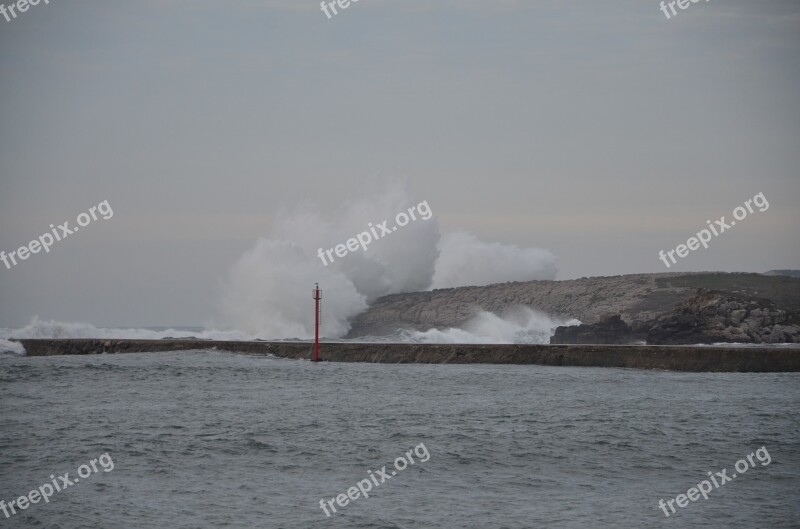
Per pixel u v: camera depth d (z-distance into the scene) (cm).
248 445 3659
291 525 2578
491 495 2939
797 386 5859
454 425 4206
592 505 2827
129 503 2775
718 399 5191
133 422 4184
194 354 7981
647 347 7238
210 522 2594
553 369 7038
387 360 7712
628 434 4003
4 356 7819
